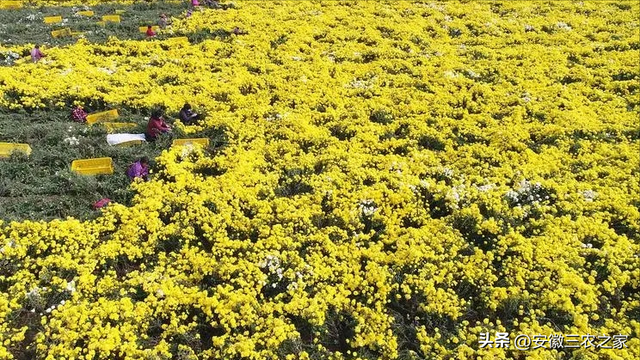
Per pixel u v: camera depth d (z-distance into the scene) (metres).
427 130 13.67
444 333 8.25
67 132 12.76
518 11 24.19
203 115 14.27
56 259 8.87
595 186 11.54
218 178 11.47
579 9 24.50
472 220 10.45
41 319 7.92
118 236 9.62
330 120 14.38
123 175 11.49
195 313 8.45
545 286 8.94
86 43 18.48
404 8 24.20
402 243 9.76
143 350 7.70
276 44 19.52
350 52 18.78
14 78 14.94
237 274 9.12
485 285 9.01
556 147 13.21
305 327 8.41
